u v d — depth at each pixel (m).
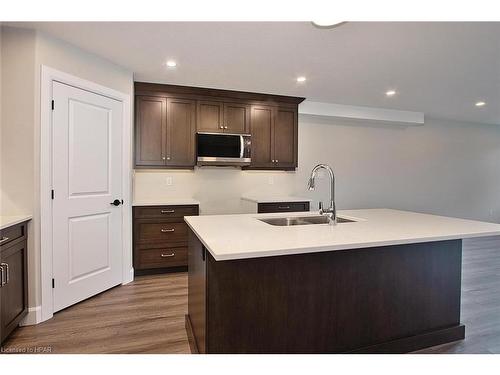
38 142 2.28
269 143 4.16
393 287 1.88
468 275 3.45
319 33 2.35
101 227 2.88
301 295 1.67
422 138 5.67
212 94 3.87
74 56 2.56
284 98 4.21
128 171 3.18
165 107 3.69
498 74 3.31
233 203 4.36
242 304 1.56
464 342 2.04
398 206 5.50
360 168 5.18
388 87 3.79
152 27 2.25
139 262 3.40
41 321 2.30
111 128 2.97
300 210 4.06
